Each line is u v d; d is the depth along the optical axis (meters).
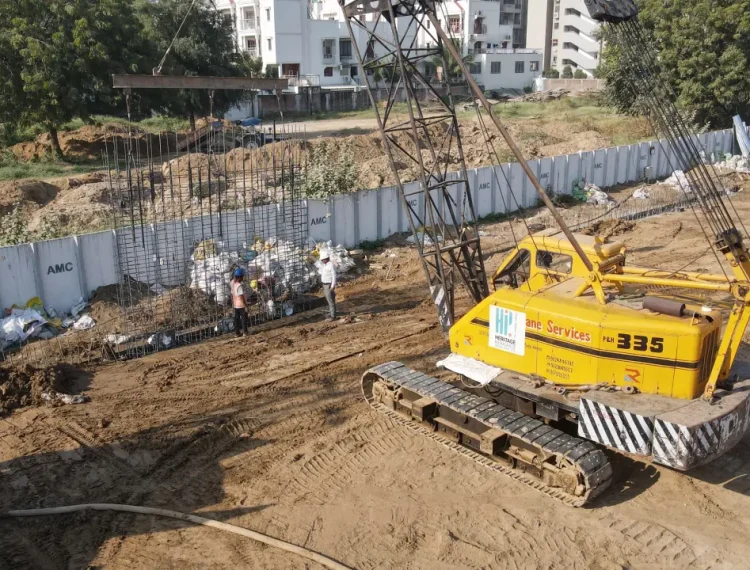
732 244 8.27
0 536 8.22
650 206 26.53
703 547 8.04
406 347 14.02
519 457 9.25
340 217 19.95
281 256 16.72
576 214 25.11
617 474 9.54
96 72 34.59
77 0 33.50
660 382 8.59
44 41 32.47
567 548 8.02
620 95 43.59
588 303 9.38
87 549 8.01
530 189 26.41
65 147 36.62
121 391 12.07
